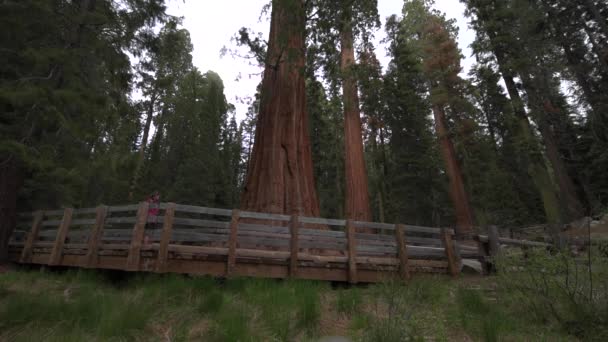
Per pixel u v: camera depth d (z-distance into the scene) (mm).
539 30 19203
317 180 30062
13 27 7043
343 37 13930
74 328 3836
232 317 4051
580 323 4133
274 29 11312
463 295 5316
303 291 5336
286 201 9406
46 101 6848
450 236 8852
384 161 27344
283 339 3832
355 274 7234
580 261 4441
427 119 28625
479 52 21031
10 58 7469
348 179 16938
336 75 13703
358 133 17406
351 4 10758
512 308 5035
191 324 4234
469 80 24016
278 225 8742
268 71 10992
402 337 3740
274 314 4379
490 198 25594
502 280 5301
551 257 4590
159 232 6273
